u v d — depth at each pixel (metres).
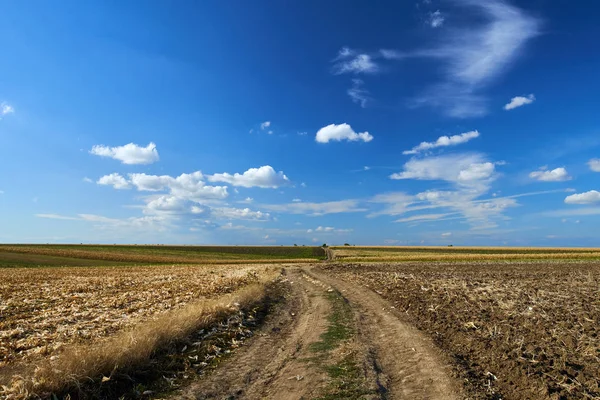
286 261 81.81
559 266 43.84
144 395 7.43
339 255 92.88
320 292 24.22
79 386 7.02
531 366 7.86
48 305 18.61
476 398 6.56
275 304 19.34
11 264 58.34
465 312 13.77
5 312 16.80
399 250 116.75
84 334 12.05
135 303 18.77
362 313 15.88
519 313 13.04
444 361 8.62
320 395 7.20
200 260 83.38
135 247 121.06
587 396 6.38
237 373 8.75
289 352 10.51
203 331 12.04
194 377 8.48
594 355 8.30
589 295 17.42
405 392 7.21
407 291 20.64
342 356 9.66
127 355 8.38
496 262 54.78
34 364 9.08
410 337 11.01
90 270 47.50
